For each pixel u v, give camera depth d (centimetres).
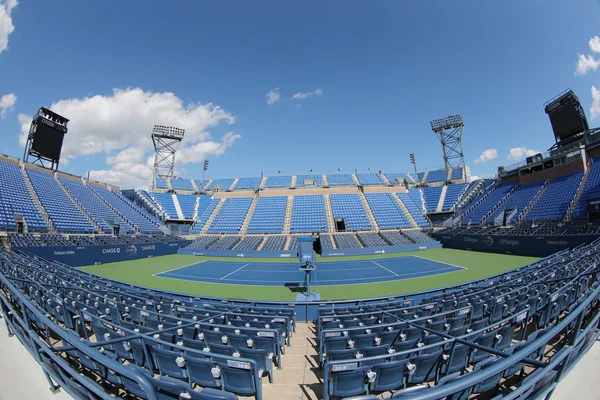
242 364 406
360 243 3497
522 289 809
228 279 2003
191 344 530
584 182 2784
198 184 6325
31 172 3319
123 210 4009
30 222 2641
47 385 505
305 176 6412
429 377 462
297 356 673
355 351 479
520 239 2556
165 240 3541
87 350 306
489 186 4425
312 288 1689
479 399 436
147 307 866
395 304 937
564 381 480
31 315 739
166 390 321
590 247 1566
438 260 2578
